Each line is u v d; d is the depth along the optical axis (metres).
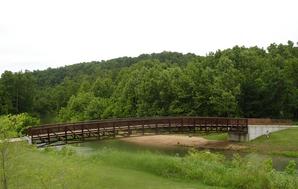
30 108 93.19
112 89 101.38
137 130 45.00
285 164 39.62
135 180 21.53
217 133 57.56
